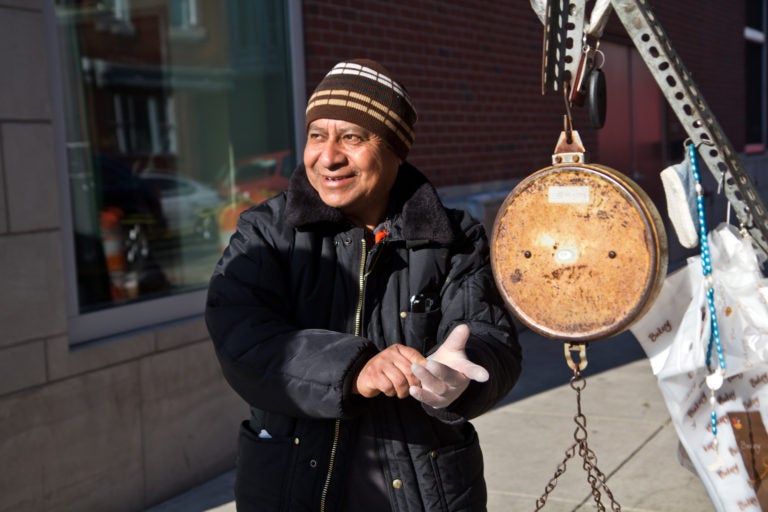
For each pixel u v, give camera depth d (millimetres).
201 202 4707
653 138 11539
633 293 1447
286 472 1771
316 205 1812
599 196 1464
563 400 5539
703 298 1879
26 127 3533
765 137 16906
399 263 1840
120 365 3928
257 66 5047
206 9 4742
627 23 1639
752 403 1873
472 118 7191
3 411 3443
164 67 4500
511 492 4148
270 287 1804
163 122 4488
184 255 4590
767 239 1845
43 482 3596
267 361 1649
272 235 1841
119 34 4258
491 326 1805
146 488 4074
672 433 4859
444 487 1778
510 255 1535
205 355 4387
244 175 4984
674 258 9633
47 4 3816
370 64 1801
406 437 1768
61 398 3664
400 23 6172
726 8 13523
